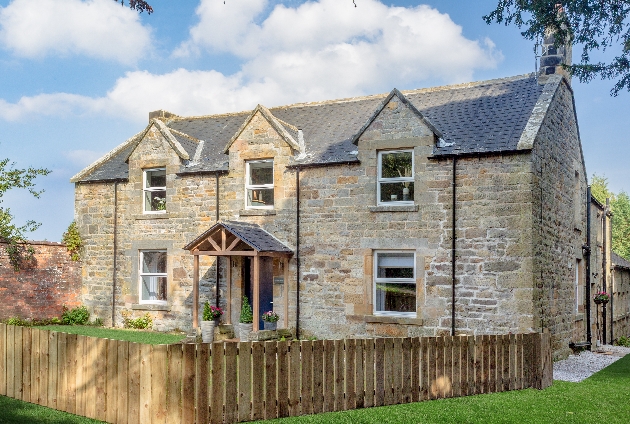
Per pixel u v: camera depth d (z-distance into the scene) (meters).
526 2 14.94
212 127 23.41
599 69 15.26
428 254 16.59
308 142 19.61
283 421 8.42
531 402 10.17
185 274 20.20
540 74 19.11
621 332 30.05
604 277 25.81
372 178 17.48
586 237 22.48
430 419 8.79
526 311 15.29
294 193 18.58
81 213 22.33
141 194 21.28
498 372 11.26
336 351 9.24
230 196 19.62
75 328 20.34
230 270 19.17
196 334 18.25
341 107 21.84
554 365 16.03
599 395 11.10
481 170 16.08
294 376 8.78
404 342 10.05
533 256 15.38
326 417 8.71
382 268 17.47
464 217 16.20
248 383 8.36
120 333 19.22
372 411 9.16
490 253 15.81
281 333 17.73
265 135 19.17
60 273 21.56
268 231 18.89
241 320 17.69
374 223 17.36
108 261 21.69
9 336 9.77
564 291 18.56
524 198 15.52
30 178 21.06
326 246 18.00
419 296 16.62
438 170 16.62
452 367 10.60
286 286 18.34
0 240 19.80
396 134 17.22
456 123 17.70
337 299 17.72
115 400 8.25
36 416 8.47
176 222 20.47
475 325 15.86
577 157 21.25
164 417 7.85
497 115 17.47
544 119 16.66
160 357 7.89
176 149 20.45
